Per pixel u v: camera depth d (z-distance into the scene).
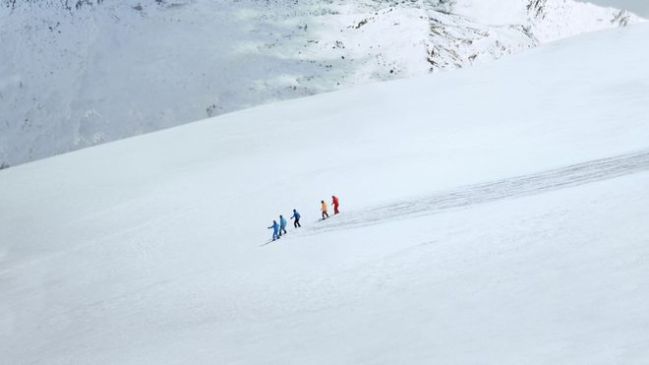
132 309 24.22
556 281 11.45
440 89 80.19
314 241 28.05
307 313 15.74
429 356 9.12
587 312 9.16
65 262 40.06
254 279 23.31
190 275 28.45
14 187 72.12
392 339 10.72
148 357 15.05
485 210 23.80
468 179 34.62
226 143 73.44
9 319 29.27
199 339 15.80
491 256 15.95
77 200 59.81
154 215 47.22
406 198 33.62
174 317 20.64
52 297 32.00
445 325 10.70
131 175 66.69
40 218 55.91
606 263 11.70
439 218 25.05
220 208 44.31
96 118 199.88
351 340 11.45
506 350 8.42
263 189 47.06
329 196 40.16
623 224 14.78
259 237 34.16
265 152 63.31
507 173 33.41
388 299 14.54
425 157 45.09
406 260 19.09
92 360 16.97
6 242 50.50
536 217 19.39
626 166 25.89
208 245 35.12
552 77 69.19
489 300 11.55
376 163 47.00
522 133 45.56
